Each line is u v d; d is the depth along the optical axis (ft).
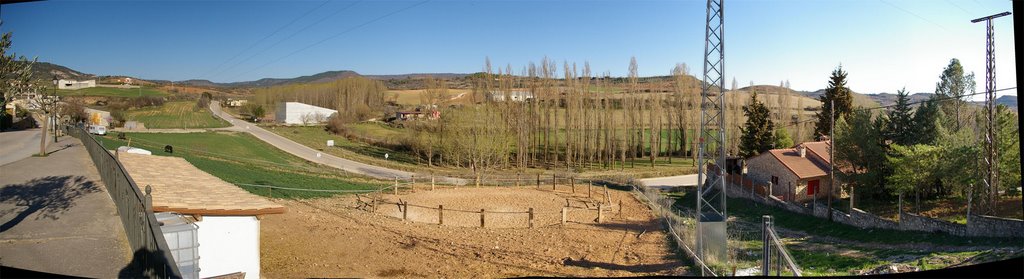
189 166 74.18
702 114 67.87
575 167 233.76
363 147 259.80
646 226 86.74
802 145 140.67
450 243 67.26
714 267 57.26
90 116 238.48
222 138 223.71
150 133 210.59
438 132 231.71
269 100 441.27
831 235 87.71
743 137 207.21
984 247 58.95
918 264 54.60
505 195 118.83
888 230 80.07
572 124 246.88
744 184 138.00
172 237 33.99
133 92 438.81
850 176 120.67
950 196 105.40
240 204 43.14
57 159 83.41
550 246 68.95
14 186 58.90
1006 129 85.40
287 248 56.39
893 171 112.06
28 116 170.19
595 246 69.92
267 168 138.31
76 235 39.45
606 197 123.13
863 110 123.75
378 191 114.52
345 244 60.90
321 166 180.55
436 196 113.50
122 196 42.14
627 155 265.54
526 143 239.09
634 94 252.42
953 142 103.50
